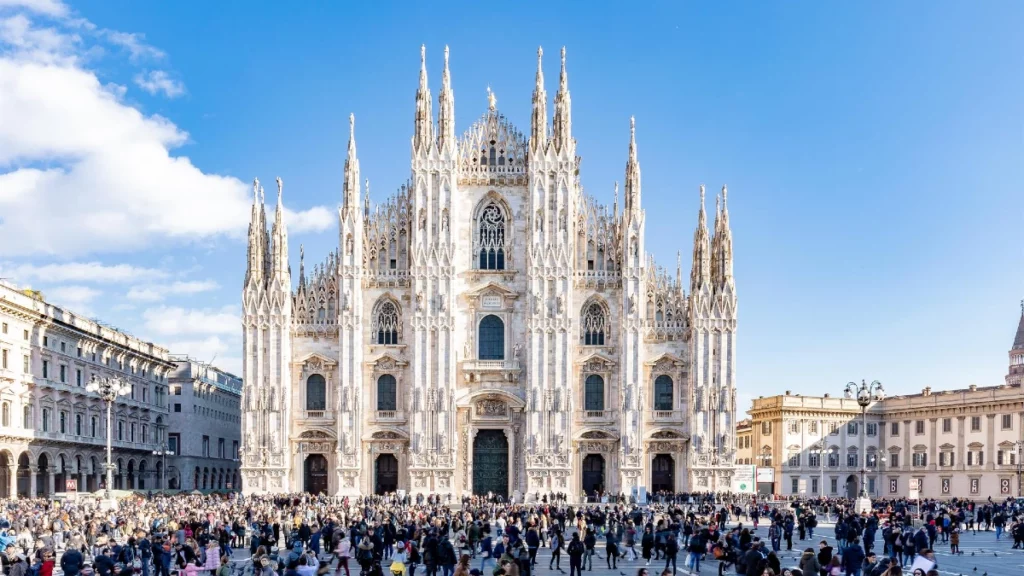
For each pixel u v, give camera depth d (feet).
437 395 355.56
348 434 354.54
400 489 349.20
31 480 348.79
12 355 335.88
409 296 363.76
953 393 458.09
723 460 354.74
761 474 295.07
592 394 364.99
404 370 362.53
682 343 364.38
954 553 212.84
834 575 122.42
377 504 306.96
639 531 237.66
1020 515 269.44
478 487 362.12
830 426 491.72
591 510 291.38
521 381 361.71
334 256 368.48
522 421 360.28
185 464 502.79
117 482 424.87
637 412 355.77
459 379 361.51
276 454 355.15
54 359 369.50
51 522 196.13
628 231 361.10
